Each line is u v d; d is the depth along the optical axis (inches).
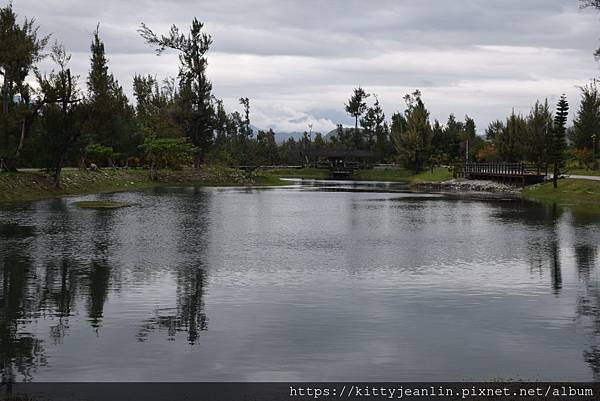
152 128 4261.8
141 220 1635.1
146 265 944.9
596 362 510.9
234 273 882.8
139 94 5108.3
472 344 557.6
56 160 2605.8
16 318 642.2
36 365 505.0
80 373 487.5
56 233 1339.8
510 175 3299.7
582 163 3663.9
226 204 2287.2
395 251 1107.3
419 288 786.2
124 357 522.9
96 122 2655.0
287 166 6289.4
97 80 3009.4
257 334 585.9
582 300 724.7
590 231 1416.1
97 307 686.5
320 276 863.7
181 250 1106.1
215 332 591.8
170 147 3740.2
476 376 480.4
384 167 6097.4
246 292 759.7
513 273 893.2
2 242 1194.0
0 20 2437.3
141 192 2989.7
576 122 4197.8
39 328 606.2
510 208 2111.2
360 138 7032.5
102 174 3240.7
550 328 608.4
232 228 1471.5
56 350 540.7
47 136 2549.2
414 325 616.4
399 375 482.6
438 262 986.7
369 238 1298.0
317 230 1444.4
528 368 497.4
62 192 2613.2
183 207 2111.2
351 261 993.5
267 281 827.4
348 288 784.3
